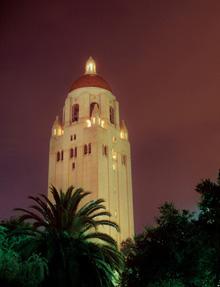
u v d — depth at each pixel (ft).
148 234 125.29
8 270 101.30
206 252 108.88
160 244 121.39
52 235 143.33
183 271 115.34
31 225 172.04
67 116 415.03
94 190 358.43
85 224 165.37
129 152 425.28
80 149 386.73
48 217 160.25
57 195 164.55
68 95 428.97
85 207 165.68
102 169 372.99
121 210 382.22
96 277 143.84
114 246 162.30
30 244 137.69
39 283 112.98
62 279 134.00
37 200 162.40
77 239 146.10
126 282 129.90
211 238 108.78
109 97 428.56
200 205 114.21
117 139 413.18
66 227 158.20
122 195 391.65
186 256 115.34
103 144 387.34
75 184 375.25
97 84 426.51
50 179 396.37
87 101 411.13
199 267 112.37
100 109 412.36
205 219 112.16
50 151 410.31
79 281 139.44
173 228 121.08
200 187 114.83
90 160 374.43
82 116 405.18
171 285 116.47
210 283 109.60
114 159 399.03
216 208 110.73
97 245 152.97
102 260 148.36
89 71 456.45
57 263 136.87
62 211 159.22
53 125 424.87
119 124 435.94
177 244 117.60
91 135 384.47
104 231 338.54
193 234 115.14
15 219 181.78
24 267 105.70
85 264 145.38
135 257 126.31
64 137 404.98
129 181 409.08
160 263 119.34
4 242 134.10
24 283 103.09
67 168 388.37
